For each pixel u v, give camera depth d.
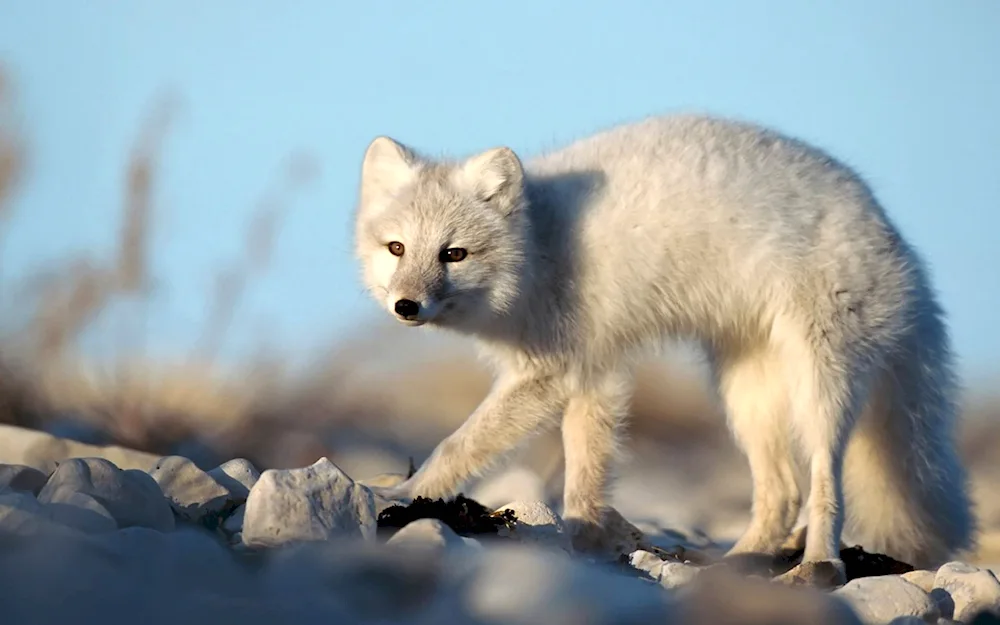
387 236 11.58
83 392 17.50
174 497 9.05
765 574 11.19
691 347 13.05
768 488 11.91
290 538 7.62
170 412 17.75
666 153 11.62
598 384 11.75
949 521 12.13
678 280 11.55
